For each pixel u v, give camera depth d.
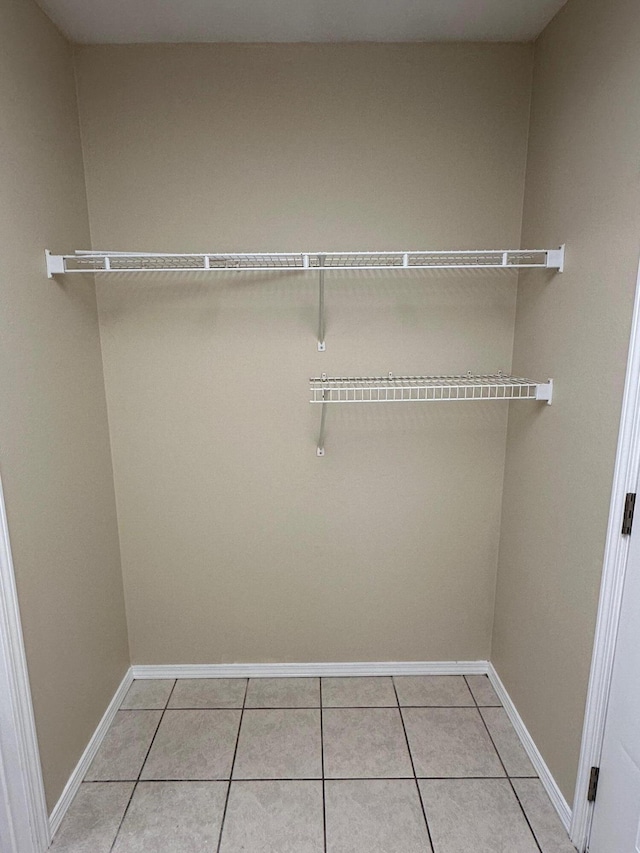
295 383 1.95
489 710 2.00
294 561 2.10
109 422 1.97
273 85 1.74
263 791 1.64
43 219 1.50
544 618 1.66
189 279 1.86
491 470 2.04
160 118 1.75
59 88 1.61
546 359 1.64
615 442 1.25
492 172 1.81
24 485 1.37
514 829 1.51
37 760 1.41
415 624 2.17
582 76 1.40
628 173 1.19
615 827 1.27
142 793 1.63
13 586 1.30
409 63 1.73
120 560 2.08
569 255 1.48
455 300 1.89
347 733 1.88
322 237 1.84
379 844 1.47
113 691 1.98
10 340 1.32
